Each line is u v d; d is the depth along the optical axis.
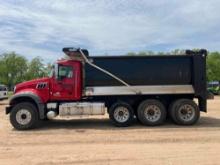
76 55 13.26
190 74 13.67
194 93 13.58
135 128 12.84
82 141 10.22
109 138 10.66
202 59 13.63
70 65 13.52
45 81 13.49
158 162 7.47
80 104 13.40
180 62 13.66
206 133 11.43
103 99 13.85
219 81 59.88
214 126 13.15
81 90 13.53
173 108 13.46
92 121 15.30
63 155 8.29
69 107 13.37
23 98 13.37
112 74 13.44
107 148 9.08
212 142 9.80
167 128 12.70
